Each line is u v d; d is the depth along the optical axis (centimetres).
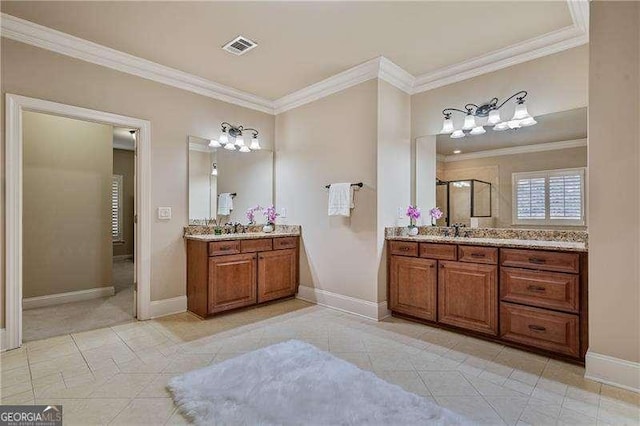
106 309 359
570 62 268
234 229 393
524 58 289
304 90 386
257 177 420
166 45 288
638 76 197
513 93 297
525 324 251
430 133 352
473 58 309
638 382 195
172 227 344
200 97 366
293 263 398
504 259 262
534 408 178
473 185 324
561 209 275
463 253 284
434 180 350
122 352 248
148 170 325
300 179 405
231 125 394
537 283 246
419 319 316
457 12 241
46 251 377
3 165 250
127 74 312
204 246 325
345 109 354
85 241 406
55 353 246
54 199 384
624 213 201
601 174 208
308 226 394
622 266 202
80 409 176
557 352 237
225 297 334
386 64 320
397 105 348
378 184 325
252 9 238
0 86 249
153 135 329
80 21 251
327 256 372
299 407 173
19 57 256
